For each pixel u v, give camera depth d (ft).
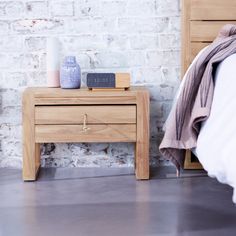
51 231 5.10
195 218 5.51
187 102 6.46
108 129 7.09
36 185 7.04
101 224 5.31
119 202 6.14
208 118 5.79
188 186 6.95
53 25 8.02
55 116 7.04
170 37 8.09
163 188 6.83
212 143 5.11
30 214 5.67
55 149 8.20
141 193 6.57
